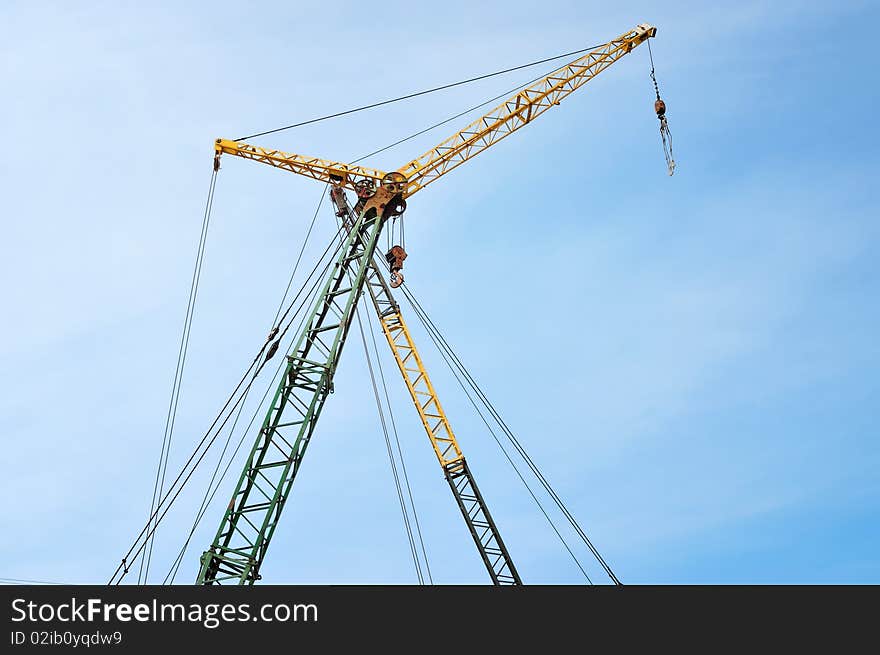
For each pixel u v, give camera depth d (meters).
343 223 100.38
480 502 103.06
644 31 116.75
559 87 114.88
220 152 102.69
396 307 105.50
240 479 81.19
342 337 88.31
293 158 102.19
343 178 102.19
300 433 82.19
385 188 99.25
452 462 104.00
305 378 84.50
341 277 95.25
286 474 81.12
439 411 104.62
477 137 110.25
